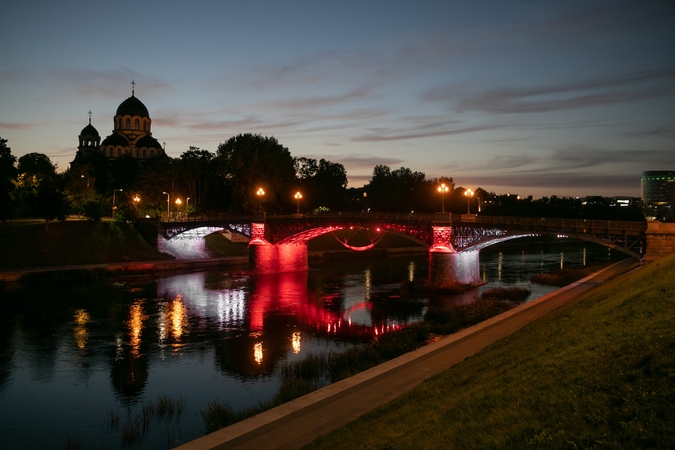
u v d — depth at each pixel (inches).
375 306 2593.5
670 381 579.5
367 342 1904.5
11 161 4111.7
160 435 1132.5
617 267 3378.4
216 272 3956.7
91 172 6633.9
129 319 2317.9
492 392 746.2
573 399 621.0
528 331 1241.4
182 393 1397.6
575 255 5300.2
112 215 5433.1
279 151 5452.8
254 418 866.1
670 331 727.1
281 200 5334.6
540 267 4148.6
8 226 3836.1
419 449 628.4
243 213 5108.3
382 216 3553.2
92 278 3499.0
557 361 786.8
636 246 2596.0
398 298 2812.5
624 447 497.7
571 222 2701.8
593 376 665.0
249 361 1678.2
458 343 1373.0
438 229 3127.5
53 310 2484.0
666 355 645.3
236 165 5172.2
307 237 4045.3
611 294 1325.0
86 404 1337.4
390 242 6028.5
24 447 1101.1
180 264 4074.8
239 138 5467.5
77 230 4168.3
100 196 5482.3
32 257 3627.0
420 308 2532.0
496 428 617.0
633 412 547.2
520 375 788.0
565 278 3171.8
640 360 659.4
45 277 3304.6
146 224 4571.9
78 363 1683.1
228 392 1391.5
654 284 1096.8
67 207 4212.6
